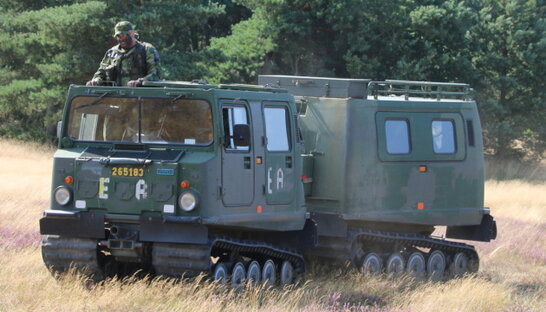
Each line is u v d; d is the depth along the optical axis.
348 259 41.50
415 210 44.28
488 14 143.38
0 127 126.38
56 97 110.25
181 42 143.75
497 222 68.88
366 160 42.00
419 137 44.53
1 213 53.31
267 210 35.38
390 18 130.50
